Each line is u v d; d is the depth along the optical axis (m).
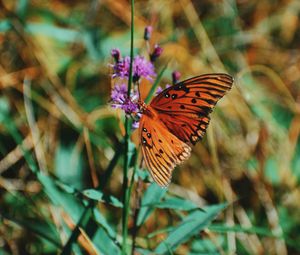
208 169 0.58
